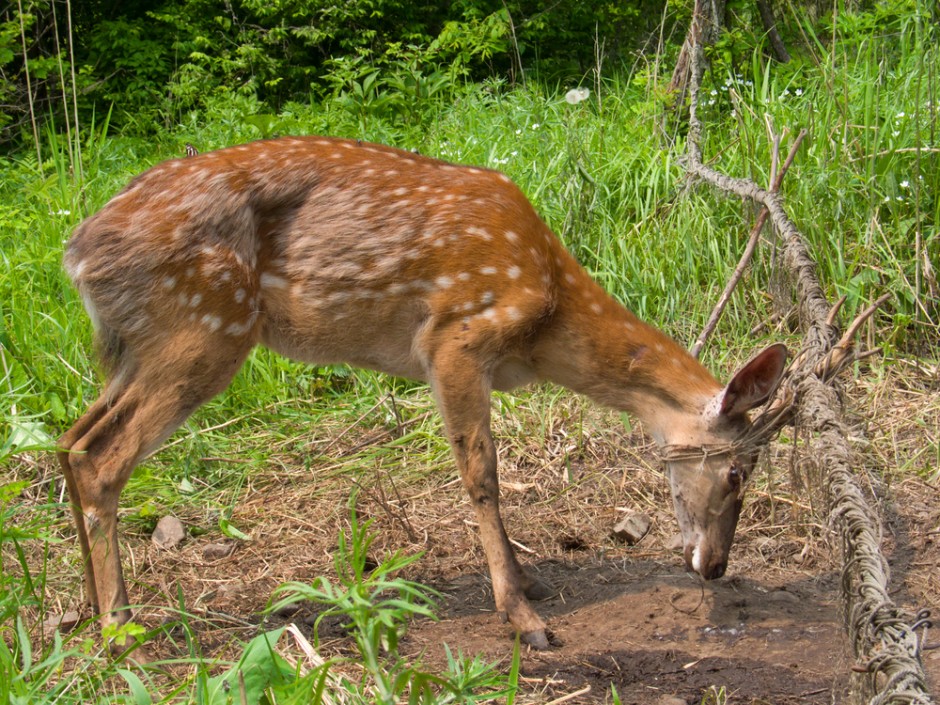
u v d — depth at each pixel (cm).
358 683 421
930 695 279
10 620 457
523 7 1554
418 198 499
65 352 684
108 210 476
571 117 923
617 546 584
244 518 597
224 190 478
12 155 1184
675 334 747
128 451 466
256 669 359
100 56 1457
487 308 491
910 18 877
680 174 834
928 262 738
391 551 566
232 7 1534
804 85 984
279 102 1452
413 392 721
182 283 467
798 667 458
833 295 746
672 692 439
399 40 1496
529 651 471
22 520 562
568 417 691
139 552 559
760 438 490
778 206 664
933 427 662
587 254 787
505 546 491
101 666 431
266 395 700
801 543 573
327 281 496
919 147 742
